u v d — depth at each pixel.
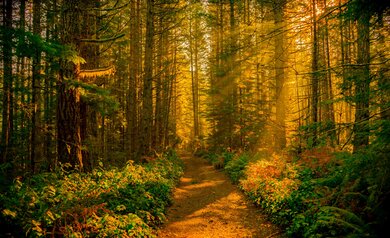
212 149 25.36
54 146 12.84
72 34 7.76
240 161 15.05
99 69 8.09
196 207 9.09
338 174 5.89
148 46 13.96
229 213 8.23
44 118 14.02
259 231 6.55
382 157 3.59
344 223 4.09
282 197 7.05
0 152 8.37
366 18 4.21
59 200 5.55
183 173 16.69
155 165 12.46
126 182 8.23
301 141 8.60
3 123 10.48
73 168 7.86
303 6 9.35
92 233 5.13
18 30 5.02
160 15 15.65
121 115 18.50
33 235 4.23
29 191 4.95
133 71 16.41
